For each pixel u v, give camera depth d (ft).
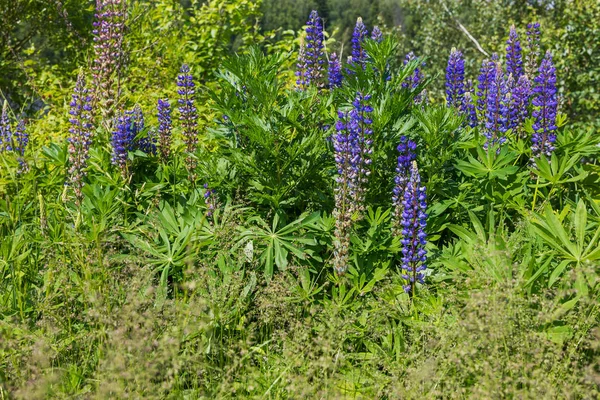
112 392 9.20
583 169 14.89
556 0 46.83
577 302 11.20
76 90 15.17
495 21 54.80
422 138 14.76
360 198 12.98
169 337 9.95
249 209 14.03
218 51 30.37
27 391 8.63
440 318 11.10
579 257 11.51
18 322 11.67
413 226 12.06
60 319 11.40
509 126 16.10
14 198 15.42
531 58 19.48
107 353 9.57
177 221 14.06
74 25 40.50
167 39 28.07
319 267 13.51
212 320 11.19
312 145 13.62
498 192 14.25
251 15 31.76
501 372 9.46
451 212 14.51
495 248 11.84
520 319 10.07
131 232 13.74
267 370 11.07
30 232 14.49
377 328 11.68
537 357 9.39
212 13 30.42
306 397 9.62
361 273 13.00
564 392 8.87
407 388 9.49
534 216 12.73
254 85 13.51
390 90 14.84
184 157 15.79
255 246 13.08
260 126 13.26
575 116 37.47
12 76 40.81
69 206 14.94
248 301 12.25
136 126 16.60
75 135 15.05
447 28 59.72
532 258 11.45
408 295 12.33
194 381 10.18
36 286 12.96
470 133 15.92
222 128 14.87
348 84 15.12
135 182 16.16
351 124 12.36
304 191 14.17
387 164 14.38
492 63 17.34
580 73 37.58
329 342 9.89
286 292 11.96
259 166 13.79
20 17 40.83
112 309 11.30
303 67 17.11
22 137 18.29
